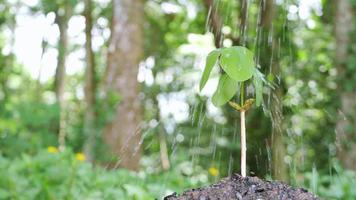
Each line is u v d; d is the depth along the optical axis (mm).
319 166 6746
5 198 3865
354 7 7312
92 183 4289
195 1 12406
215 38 3875
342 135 6949
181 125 7832
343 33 7316
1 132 7305
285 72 5215
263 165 3838
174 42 13531
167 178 4996
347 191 3834
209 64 1775
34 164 4500
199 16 12336
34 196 3877
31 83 17578
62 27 12555
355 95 7078
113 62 8633
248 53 1773
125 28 8633
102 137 7988
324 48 8578
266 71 3844
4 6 12680
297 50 7551
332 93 7473
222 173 5910
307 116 7230
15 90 16750
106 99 8133
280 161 3941
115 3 8758
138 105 8492
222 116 6133
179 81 12625
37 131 7586
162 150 8078
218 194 1833
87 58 9516
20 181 3998
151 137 8297
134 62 8648
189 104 7816
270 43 3963
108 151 7875
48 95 17797
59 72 14227
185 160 5824
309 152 6961
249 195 1824
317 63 8148
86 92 9211
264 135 4488
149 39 13273
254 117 4664
